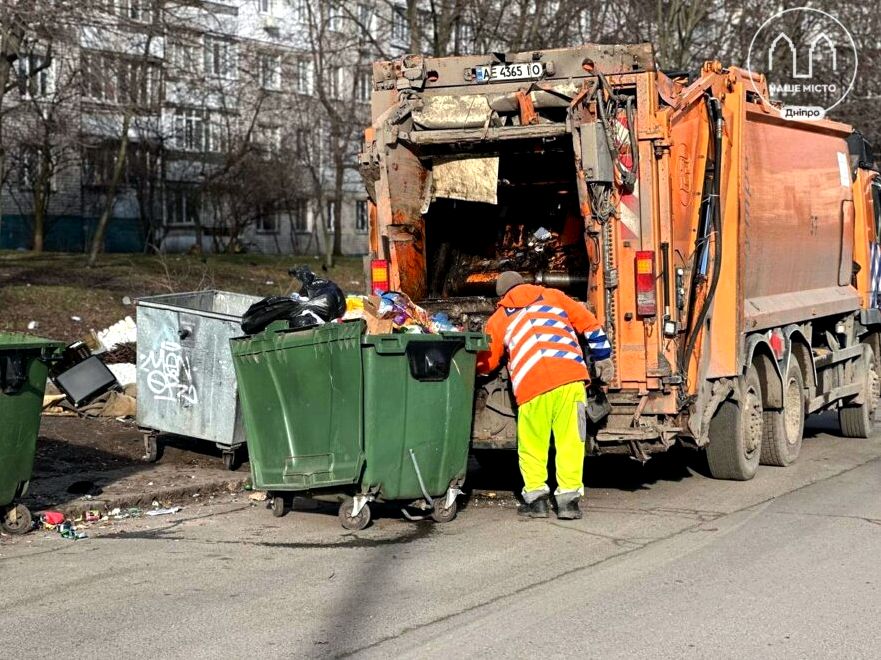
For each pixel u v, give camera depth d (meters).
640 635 4.74
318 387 6.86
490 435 7.69
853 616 5.02
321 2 26.55
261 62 31.70
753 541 6.53
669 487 8.43
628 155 7.40
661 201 7.40
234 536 6.85
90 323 15.12
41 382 6.88
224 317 8.68
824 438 11.46
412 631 4.83
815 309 10.10
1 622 5.02
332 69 28.89
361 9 29.94
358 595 5.43
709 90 8.04
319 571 5.91
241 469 8.98
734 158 8.23
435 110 7.90
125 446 9.48
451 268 9.12
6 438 6.65
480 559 6.14
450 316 8.18
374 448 6.78
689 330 7.66
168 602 5.32
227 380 8.71
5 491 6.70
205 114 32.91
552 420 7.16
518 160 8.55
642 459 7.69
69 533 6.85
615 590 5.46
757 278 8.94
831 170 10.84
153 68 21.56
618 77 7.48
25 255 22.59
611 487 8.46
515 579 5.70
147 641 4.71
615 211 7.42
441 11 21.55
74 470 8.62
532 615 5.05
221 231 36.66
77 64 18.67
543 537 6.69
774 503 7.71
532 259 9.16
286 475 7.04
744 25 22.70
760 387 9.04
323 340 6.78
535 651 4.54
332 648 4.61
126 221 37.44
